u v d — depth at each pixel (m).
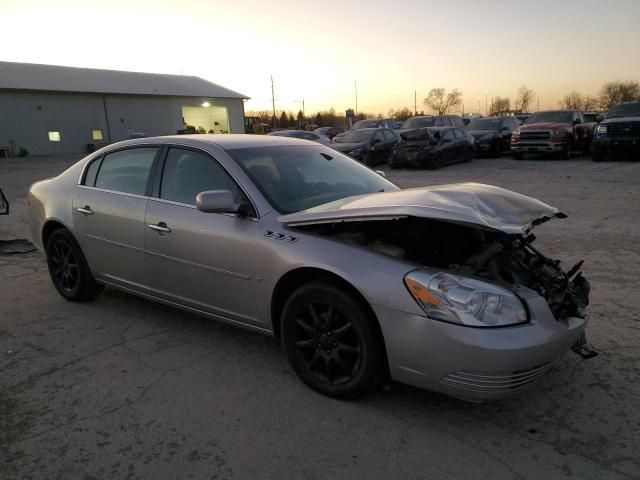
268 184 3.58
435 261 3.01
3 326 4.34
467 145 18.80
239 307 3.53
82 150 37.97
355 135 18.72
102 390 3.30
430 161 16.91
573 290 3.26
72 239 4.67
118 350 3.87
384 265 2.85
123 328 4.27
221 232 3.50
